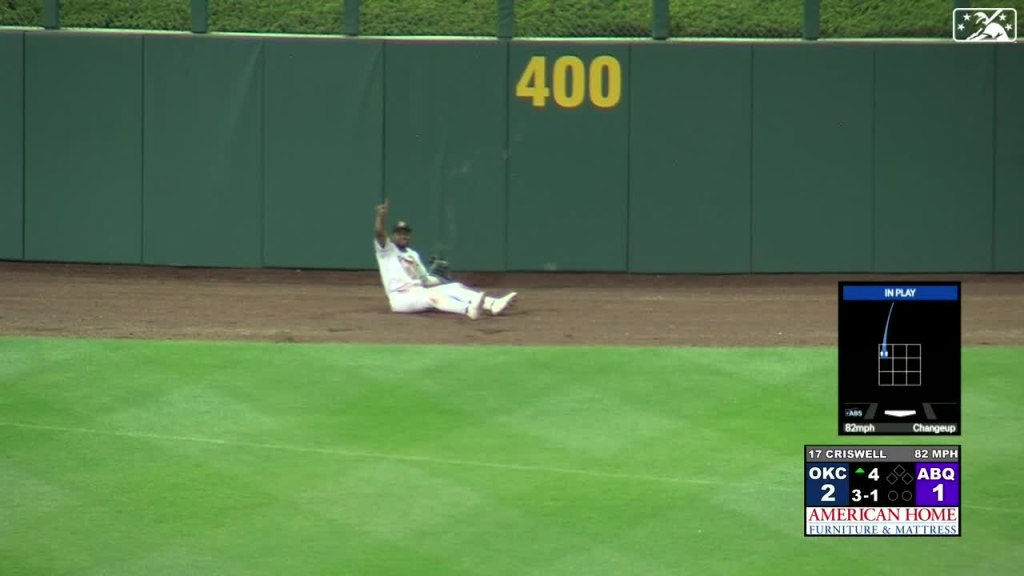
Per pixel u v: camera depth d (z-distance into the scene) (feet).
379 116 243.60
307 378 159.43
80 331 187.52
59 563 102.83
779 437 135.85
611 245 245.65
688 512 114.11
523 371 163.02
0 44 245.04
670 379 159.74
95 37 244.01
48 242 248.32
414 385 156.25
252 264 246.47
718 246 245.65
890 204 244.83
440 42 242.58
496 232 245.45
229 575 100.48
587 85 242.99
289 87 243.60
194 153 245.24
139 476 123.44
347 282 240.12
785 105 243.19
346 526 110.73
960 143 244.01
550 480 122.42
